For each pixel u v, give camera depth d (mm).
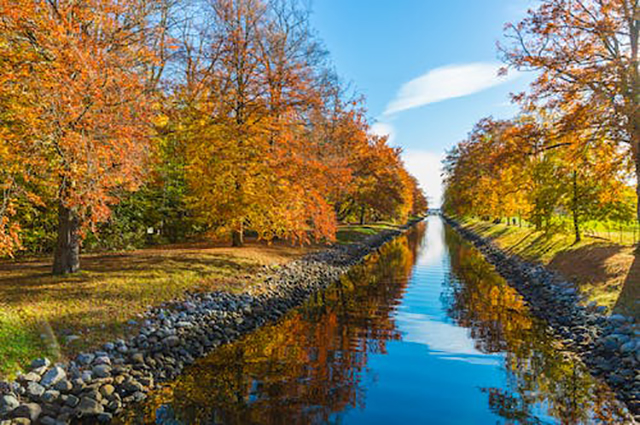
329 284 20094
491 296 17453
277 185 18219
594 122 15141
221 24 18734
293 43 19922
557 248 23141
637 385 7891
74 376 7266
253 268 17500
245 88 18734
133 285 12195
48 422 6172
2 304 9367
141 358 8398
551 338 11555
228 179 17688
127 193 17203
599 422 6820
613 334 10281
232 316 12094
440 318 13758
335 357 9906
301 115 19984
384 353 10219
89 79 8312
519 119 23578
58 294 10609
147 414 6926
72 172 8672
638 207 16312
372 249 37375
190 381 8305
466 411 7223
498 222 53688
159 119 13969
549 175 22609
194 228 25938
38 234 17312
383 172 43688
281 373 8852
